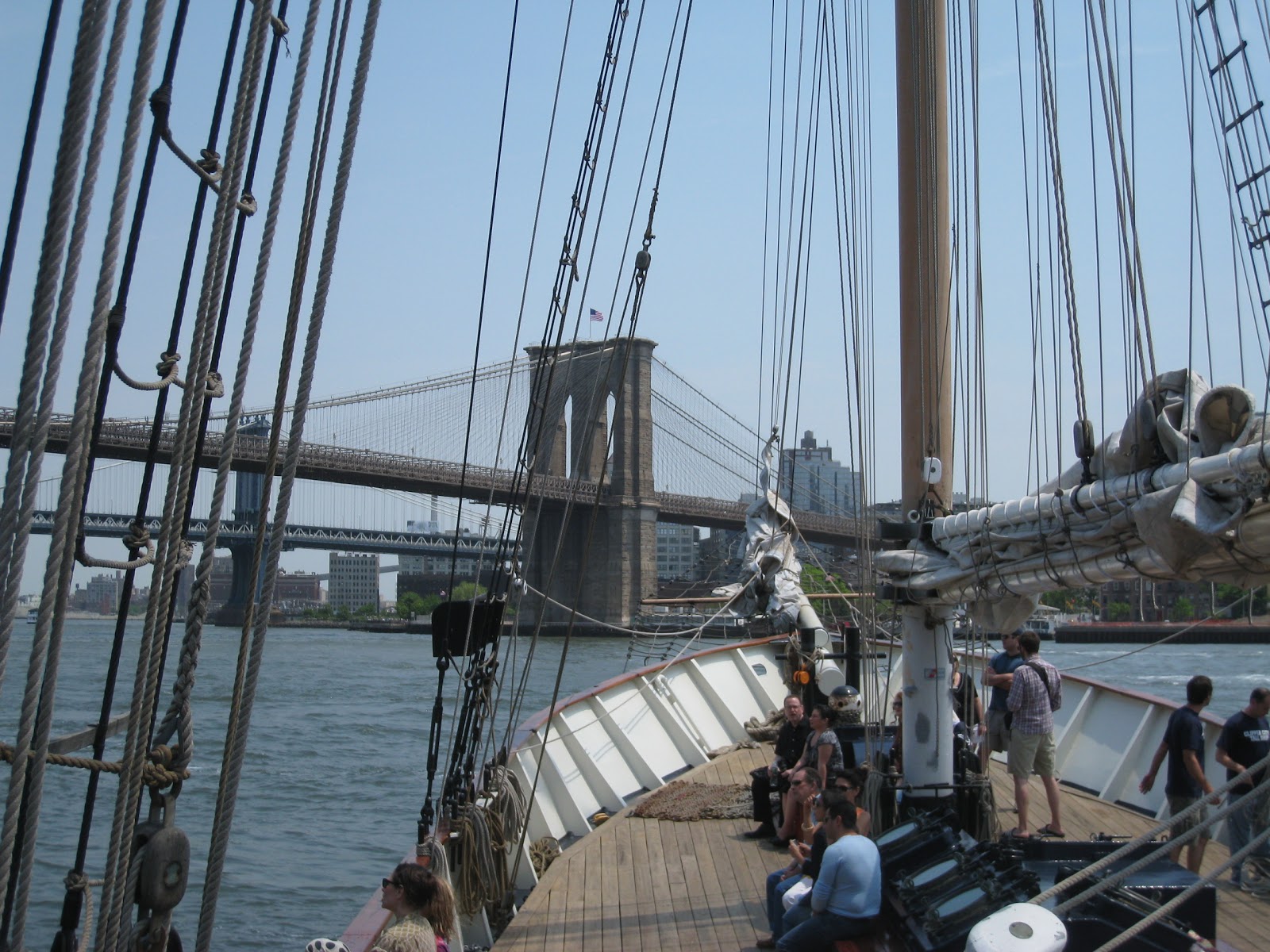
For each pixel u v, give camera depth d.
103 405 2.79
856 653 10.86
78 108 2.15
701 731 12.42
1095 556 4.75
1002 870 5.18
